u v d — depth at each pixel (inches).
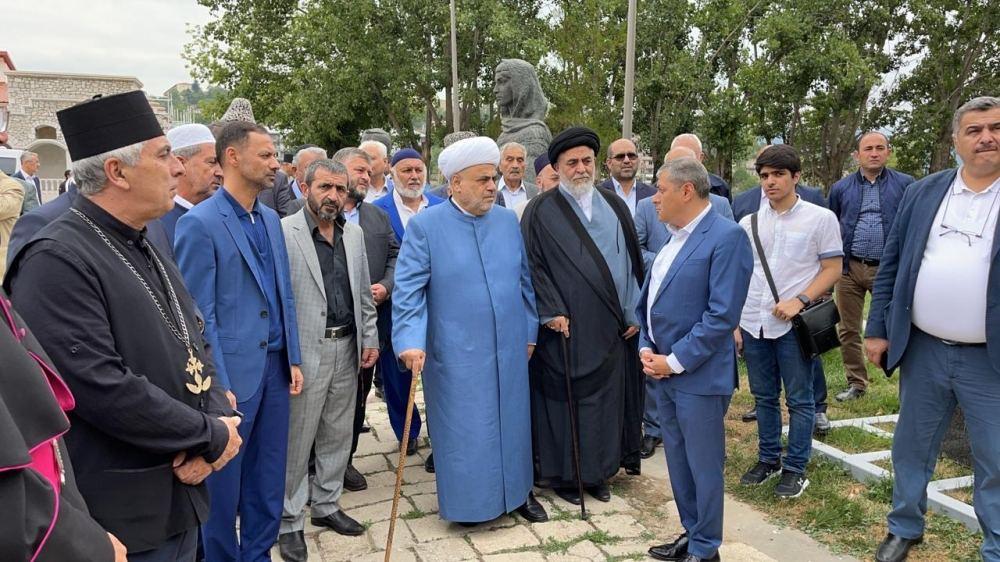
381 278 180.7
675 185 123.3
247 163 119.0
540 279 160.2
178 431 78.0
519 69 296.7
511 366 149.6
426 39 1018.1
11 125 1091.3
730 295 119.0
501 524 150.6
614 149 205.5
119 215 81.8
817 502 154.6
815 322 149.8
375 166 234.2
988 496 119.8
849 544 137.9
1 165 575.5
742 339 166.2
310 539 143.4
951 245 122.1
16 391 51.4
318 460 146.4
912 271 126.4
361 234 151.9
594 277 158.1
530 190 235.6
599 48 748.0
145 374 79.4
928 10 891.4
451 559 134.8
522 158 223.6
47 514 50.2
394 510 122.3
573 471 159.8
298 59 1040.8
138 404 75.1
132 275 80.8
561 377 159.9
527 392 153.8
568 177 161.0
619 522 150.5
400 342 140.3
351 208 181.3
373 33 977.5
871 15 890.7
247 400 118.3
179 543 84.0
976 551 131.6
